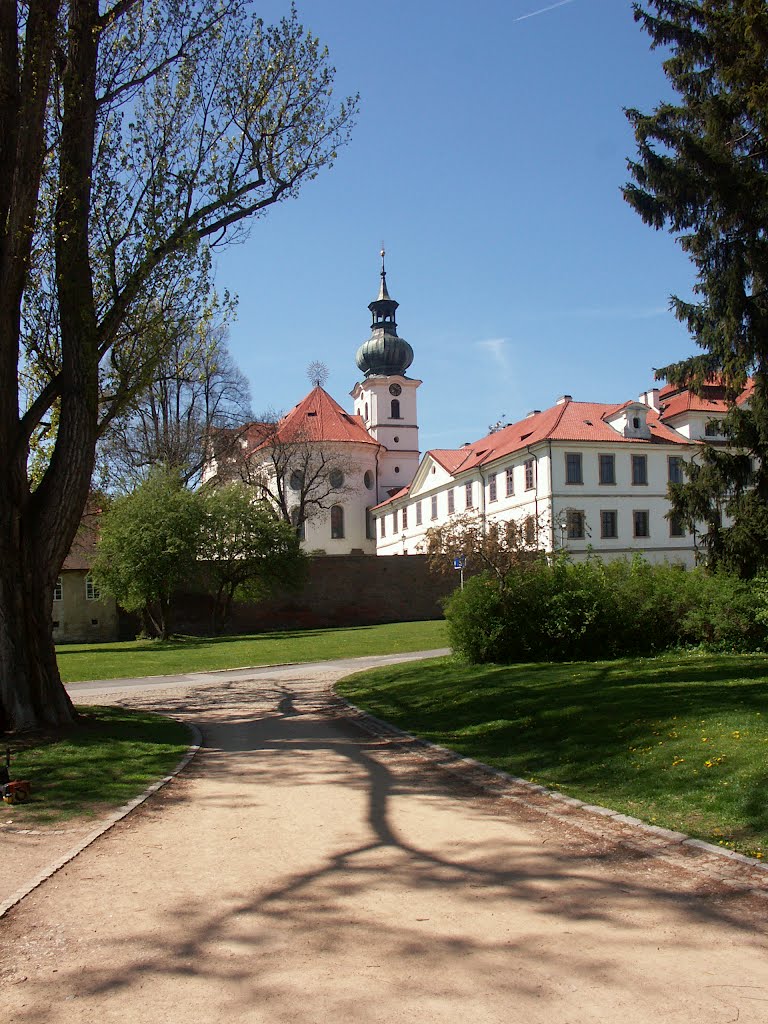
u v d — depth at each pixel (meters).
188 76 14.56
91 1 13.48
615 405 60.94
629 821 7.40
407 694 17.36
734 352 21.95
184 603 46.41
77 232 13.42
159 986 4.43
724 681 14.43
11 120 12.73
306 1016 4.07
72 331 13.45
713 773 8.34
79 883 6.24
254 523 42.91
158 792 9.41
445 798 8.79
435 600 52.22
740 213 20.58
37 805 8.73
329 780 9.89
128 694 20.72
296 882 6.14
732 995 4.18
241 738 13.34
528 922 5.21
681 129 21.06
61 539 13.48
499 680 17.44
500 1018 4.00
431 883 6.03
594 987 4.30
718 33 19.56
